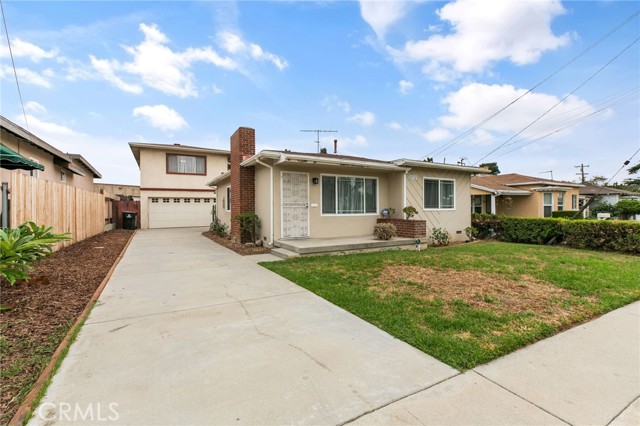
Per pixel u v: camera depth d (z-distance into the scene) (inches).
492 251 336.5
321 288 188.5
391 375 94.1
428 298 167.9
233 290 187.9
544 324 131.5
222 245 397.7
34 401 80.0
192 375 93.4
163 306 158.1
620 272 225.8
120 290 187.5
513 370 97.9
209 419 74.0
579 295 173.2
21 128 322.0
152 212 690.8
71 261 269.7
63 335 122.0
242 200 393.7
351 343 116.3
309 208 371.2
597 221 354.3
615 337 122.8
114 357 104.3
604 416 76.5
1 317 136.1
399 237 386.9
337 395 83.9
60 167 492.4
